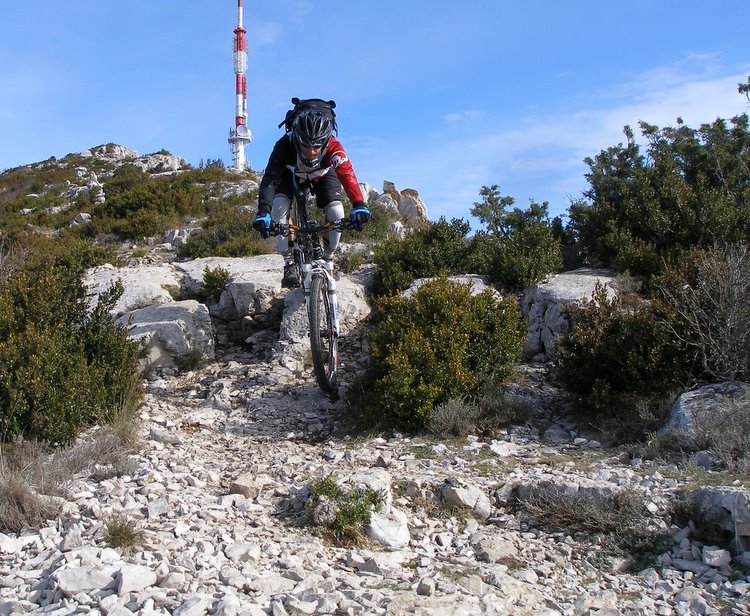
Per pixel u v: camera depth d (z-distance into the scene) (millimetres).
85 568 3625
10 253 12094
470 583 4012
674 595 4090
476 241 12492
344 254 13508
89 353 7895
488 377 7855
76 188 33062
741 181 12727
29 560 3992
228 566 3973
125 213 23016
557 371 8547
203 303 11945
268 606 3465
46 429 6473
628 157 14016
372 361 8375
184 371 9945
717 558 4355
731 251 7797
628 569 4508
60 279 8609
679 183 11867
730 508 4535
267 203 6422
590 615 3777
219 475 5945
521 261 10781
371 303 11375
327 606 3486
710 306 7566
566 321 9391
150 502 4949
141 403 7918
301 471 6023
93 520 4543
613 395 7379
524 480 5621
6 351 6730
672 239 11281
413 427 7332
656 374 7410
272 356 9945
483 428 7215
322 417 8008
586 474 5711
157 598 3428
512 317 8406
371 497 5070
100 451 6309
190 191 24734
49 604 3447
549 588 4199
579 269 11711
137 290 11594
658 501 4984
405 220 22281
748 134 13547
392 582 4031
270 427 7762
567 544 4797
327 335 7266
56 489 5043
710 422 6066
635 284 10383
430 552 4645
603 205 12531
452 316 8133
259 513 5012
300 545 4449
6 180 38344
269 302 11203
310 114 6215
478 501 5332
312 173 6551
